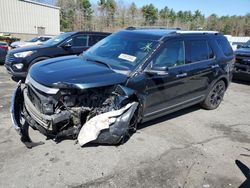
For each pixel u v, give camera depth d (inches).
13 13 1108.5
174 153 147.8
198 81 197.8
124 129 139.8
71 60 166.4
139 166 132.1
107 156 138.3
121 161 135.1
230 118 214.2
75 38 305.9
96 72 142.0
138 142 156.6
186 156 145.6
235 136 178.7
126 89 140.8
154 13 3324.3
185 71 180.9
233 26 3329.2
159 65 161.5
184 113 217.0
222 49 223.5
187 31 193.5
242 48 369.4
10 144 143.4
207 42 207.2
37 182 115.0
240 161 145.4
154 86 159.5
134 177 123.2
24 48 279.9
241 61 337.7
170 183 121.0
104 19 2851.9
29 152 136.6
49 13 1267.2
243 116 221.9
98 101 137.3
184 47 182.4
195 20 3639.3
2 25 1077.8
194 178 126.3
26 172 120.9
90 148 143.9
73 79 131.1
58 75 135.2
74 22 2588.6
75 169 125.6
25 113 148.9
